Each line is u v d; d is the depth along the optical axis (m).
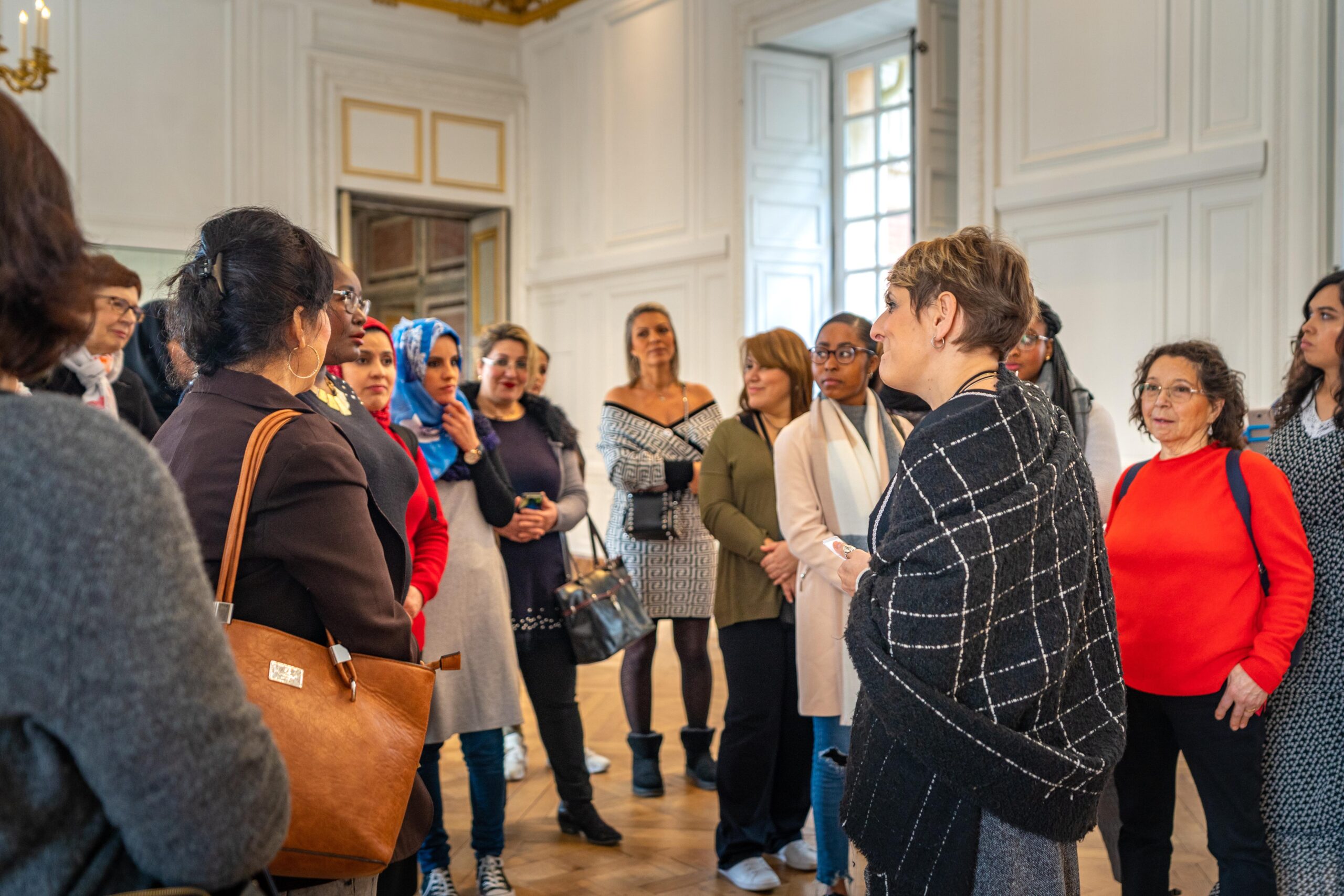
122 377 3.15
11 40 7.14
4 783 0.75
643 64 8.31
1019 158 5.58
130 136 7.62
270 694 1.23
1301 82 4.47
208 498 1.27
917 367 1.47
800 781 2.87
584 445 9.01
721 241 7.58
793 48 7.35
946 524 1.30
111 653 0.74
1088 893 2.71
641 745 3.48
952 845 1.33
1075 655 1.39
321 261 1.44
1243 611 2.10
